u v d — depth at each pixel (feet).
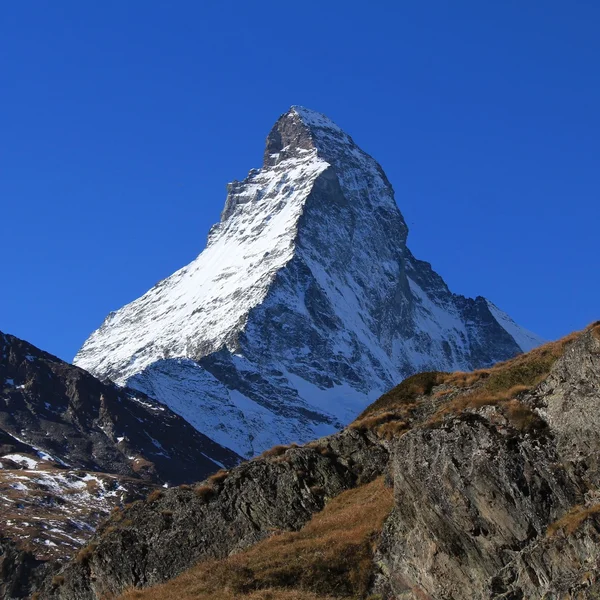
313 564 252.62
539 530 197.06
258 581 257.96
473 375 335.67
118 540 339.77
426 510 216.95
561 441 205.98
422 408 324.19
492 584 196.85
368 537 252.42
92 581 342.44
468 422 219.41
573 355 215.92
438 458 217.56
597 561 177.68
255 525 312.91
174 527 331.98
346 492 303.89
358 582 241.35
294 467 316.81
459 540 209.36
